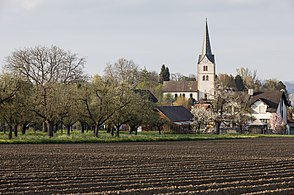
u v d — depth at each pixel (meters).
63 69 102.44
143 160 45.53
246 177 33.00
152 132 128.38
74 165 40.50
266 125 141.88
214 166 40.25
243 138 100.62
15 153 53.31
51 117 88.00
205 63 193.00
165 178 32.03
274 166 40.59
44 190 26.97
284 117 153.25
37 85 91.00
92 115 95.44
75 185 28.81
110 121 96.94
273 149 63.56
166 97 189.75
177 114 141.12
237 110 124.56
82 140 78.88
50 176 32.88
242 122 125.06
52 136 88.06
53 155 50.84
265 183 30.41
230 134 121.94
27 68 100.31
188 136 103.88
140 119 100.56
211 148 65.31
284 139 95.38
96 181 30.61
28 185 28.86
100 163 42.38
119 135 100.88
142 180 30.95
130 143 77.81
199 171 36.44
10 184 29.08
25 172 35.25
